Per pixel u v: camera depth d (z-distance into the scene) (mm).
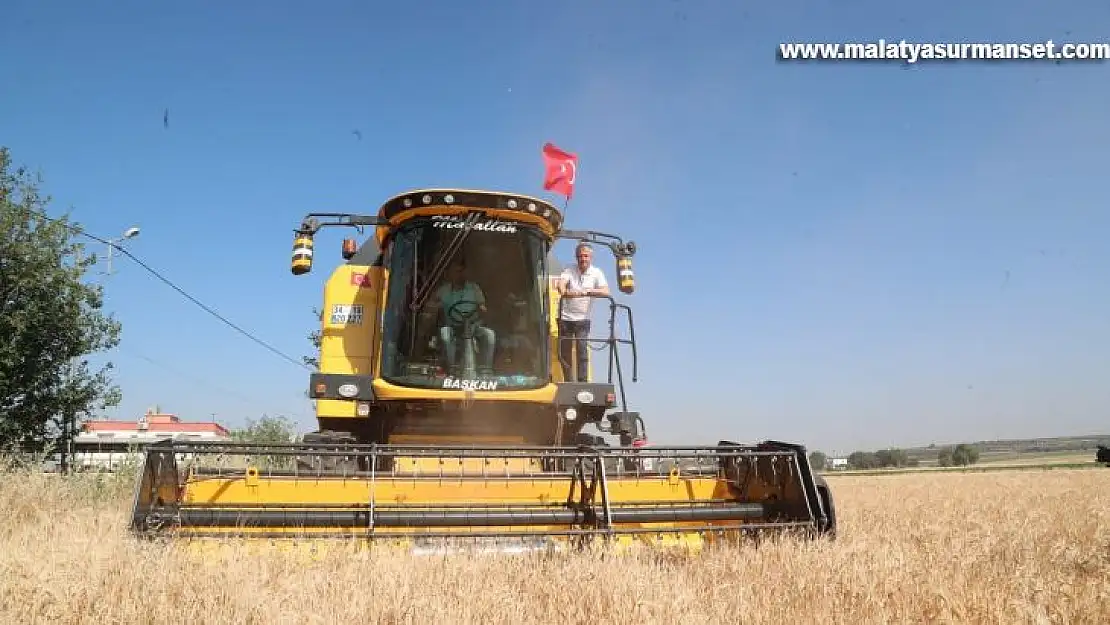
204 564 5445
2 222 20109
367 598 4773
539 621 4648
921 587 5488
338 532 6309
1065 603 5148
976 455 106125
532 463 8000
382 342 8875
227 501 6535
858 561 6098
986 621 4883
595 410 9633
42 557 5469
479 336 8852
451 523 6531
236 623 4422
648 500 7266
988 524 10211
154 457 6223
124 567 5184
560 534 6434
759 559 6117
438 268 8914
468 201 8969
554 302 9836
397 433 9031
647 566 5777
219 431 69875
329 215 9398
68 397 21125
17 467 11508
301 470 7422
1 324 20281
